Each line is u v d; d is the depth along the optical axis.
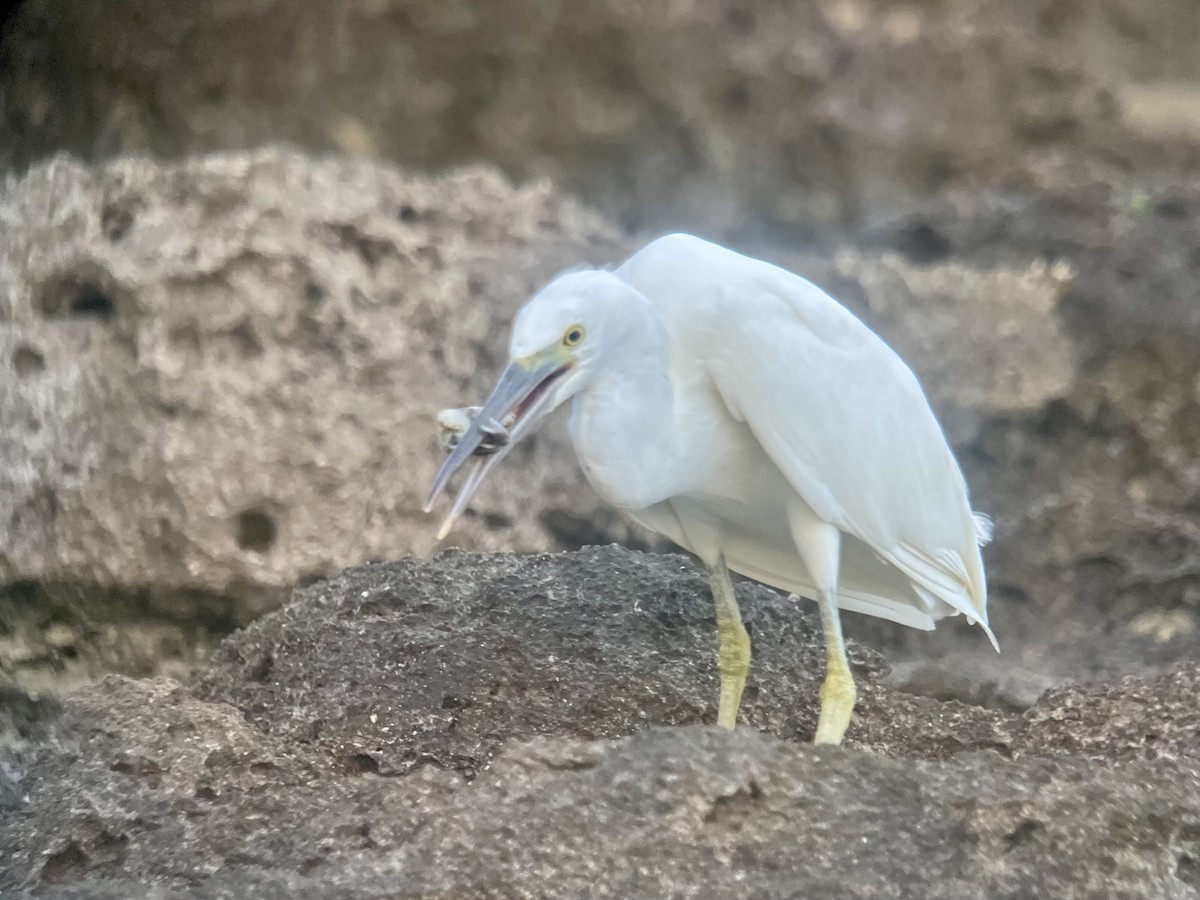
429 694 7.28
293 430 10.73
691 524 7.26
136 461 10.55
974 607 7.54
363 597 8.02
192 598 10.62
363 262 11.48
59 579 10.58
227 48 17.42
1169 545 11.32
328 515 10.72
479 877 5.48
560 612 7.97
